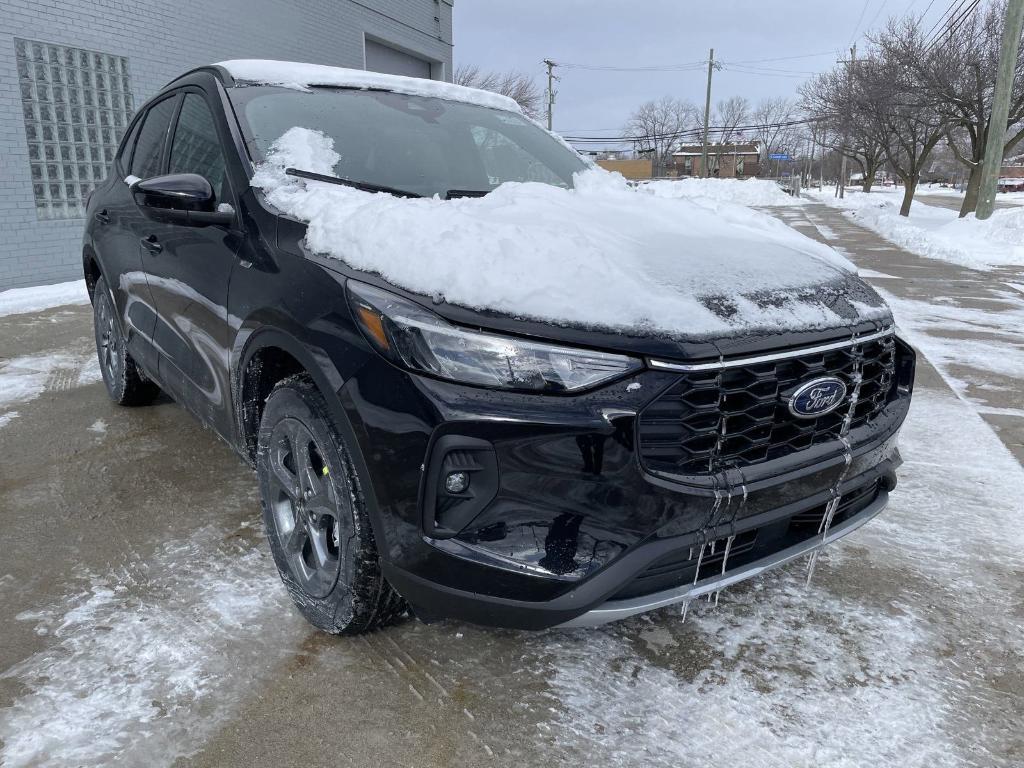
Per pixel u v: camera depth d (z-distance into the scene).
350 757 1.66
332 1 12.65
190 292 2.55
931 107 20.08
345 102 2.92
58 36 8.26
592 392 1.61
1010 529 2.82
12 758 1.63
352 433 1.73
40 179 8.24
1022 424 4.00
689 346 1.64
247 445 2.34
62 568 2.41
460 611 1.69
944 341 6.01
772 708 1.84
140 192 2.25
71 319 6.55
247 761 1.64
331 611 1.97
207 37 10.20
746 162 78.69
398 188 2.55
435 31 16.11
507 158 3.06
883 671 2.00
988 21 19.03
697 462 1.70
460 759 1.66
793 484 1.82
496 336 1.63
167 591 2.28
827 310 1.89
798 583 2.42
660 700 1.86
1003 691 1.93
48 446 3.45
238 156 2.45
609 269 1.77
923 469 3.38
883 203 28.73
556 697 1.87
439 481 1.63
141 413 3.94
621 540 1.65
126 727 1.73
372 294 1.75
